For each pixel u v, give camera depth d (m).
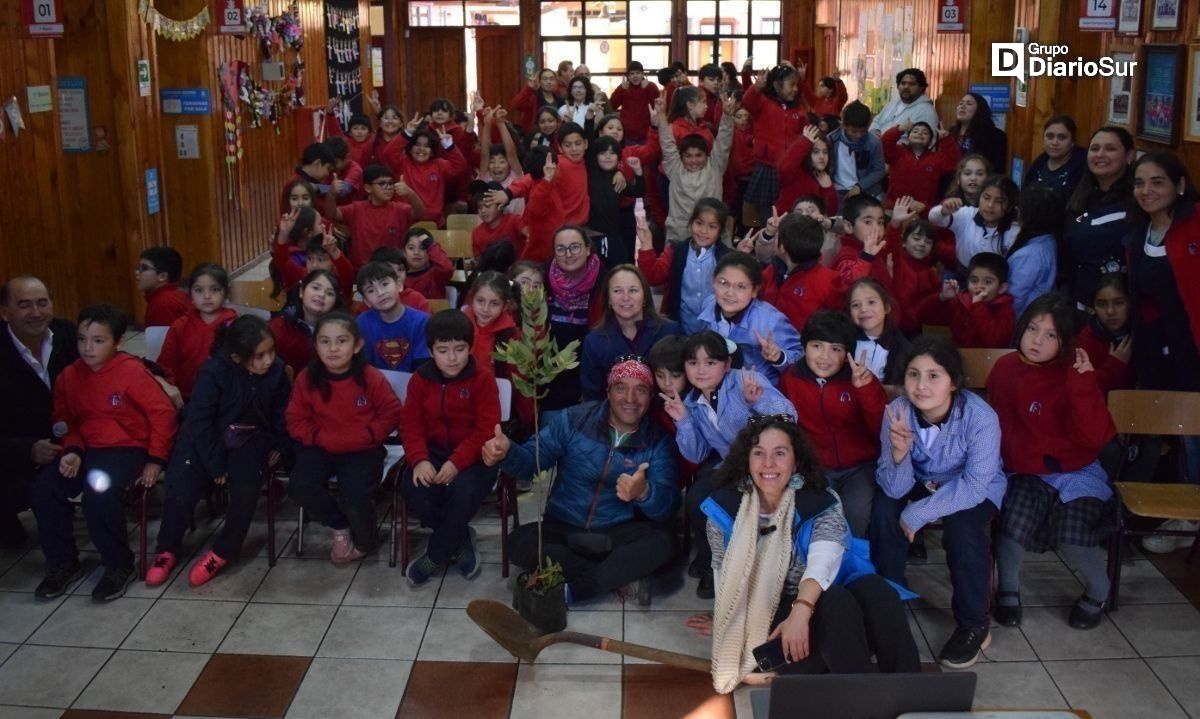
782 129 9.33
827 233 6.47
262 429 4.91
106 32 7.98
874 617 3.74
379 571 4.88
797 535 3.93
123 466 4.71
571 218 7.46
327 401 4.75
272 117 11.17
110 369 4.81
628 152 8.65
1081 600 4.40
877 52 14.73
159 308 5.94
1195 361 4.90
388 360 5.44
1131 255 5.02
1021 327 4.38
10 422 5.05
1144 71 6.47
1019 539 4.30
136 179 8.23
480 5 18.69
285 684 4.03
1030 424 4.40
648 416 4.67
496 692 3.98
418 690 3.99
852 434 4.58
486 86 18.94
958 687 2.73
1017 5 9.37
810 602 3.73
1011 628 4.39
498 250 6.80
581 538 4.54
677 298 5.98
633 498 4.45
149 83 8.42
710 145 8.06
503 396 4.92
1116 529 4.39
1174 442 5.08
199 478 4.83
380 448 4.89
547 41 18.62
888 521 4.36
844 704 2.75
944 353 4.12
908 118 9.95
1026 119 8.87
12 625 4.44
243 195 10.30
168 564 4.81
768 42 18.41
